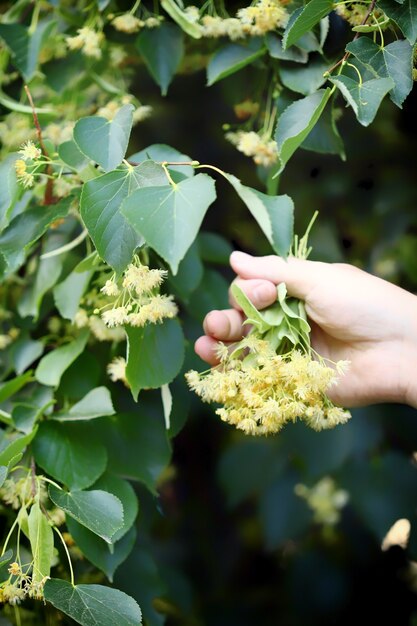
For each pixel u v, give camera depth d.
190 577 1.23
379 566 1.18
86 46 1.02
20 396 1.00
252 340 0.87
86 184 0.83
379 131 1.10
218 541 1.24
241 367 0.87
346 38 1.00
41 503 0.89
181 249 0.79
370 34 0.98
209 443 1.21
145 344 0.91
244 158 1.14
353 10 0.91
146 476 0.97
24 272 1.09
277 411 0.84
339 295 0.91
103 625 0.81
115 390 1.02
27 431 0.93
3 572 0.88
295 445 1.09
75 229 1.03
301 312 0.91
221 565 1.23
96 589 0.83
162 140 1.13
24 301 1.04
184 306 1.08
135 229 0.80
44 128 1.05
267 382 0.84
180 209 0.80
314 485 1.08
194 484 1.23
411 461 1.13
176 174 0.84
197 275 1.01
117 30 1.06
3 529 1.03
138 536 1.04
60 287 0.99
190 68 1.09
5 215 0.89
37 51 1.04
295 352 0.86
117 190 0.83
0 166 0.91
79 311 0.98
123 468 0.97
